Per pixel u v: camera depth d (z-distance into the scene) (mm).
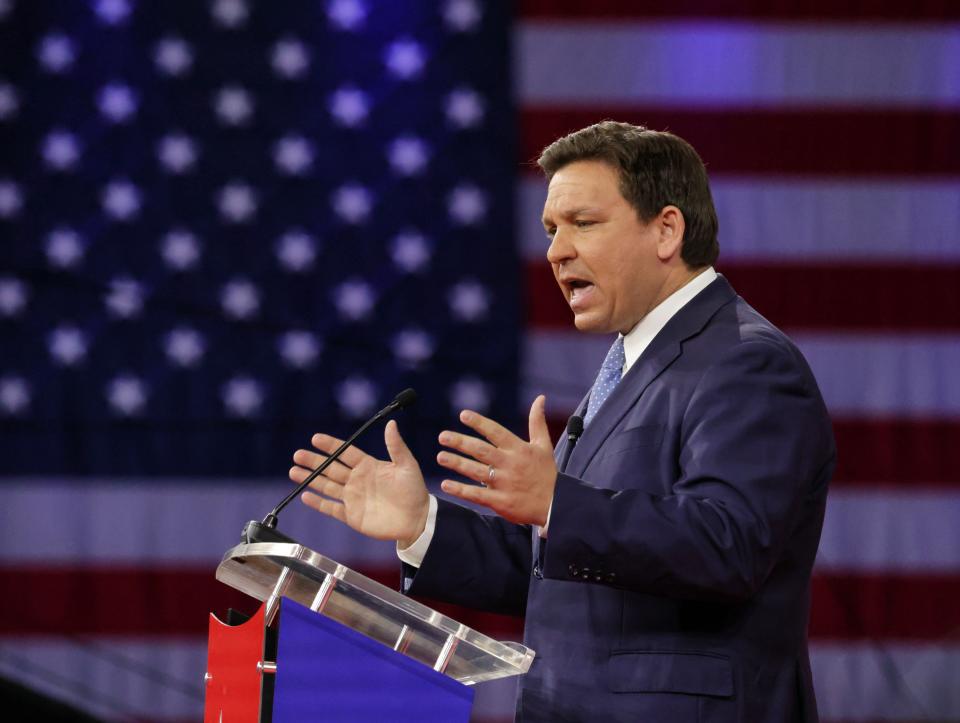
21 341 16203
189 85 16531
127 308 16281
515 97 16422
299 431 16219
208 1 16609
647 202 7262
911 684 15688
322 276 16344
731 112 16297
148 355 16250
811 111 16297
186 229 16375
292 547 5461
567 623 6809
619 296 7309
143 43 16562
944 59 16344
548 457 6020
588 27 16391
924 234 16203
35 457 16109
